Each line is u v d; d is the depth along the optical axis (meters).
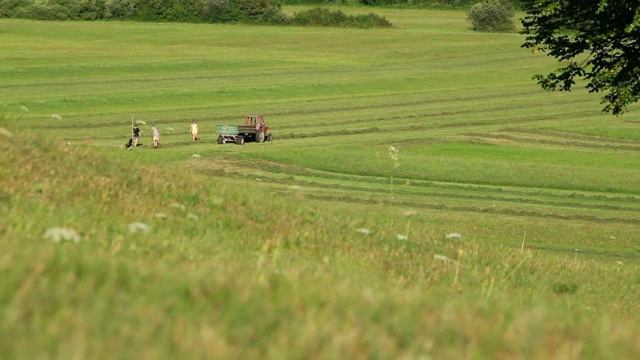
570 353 27.19
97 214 54.06
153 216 58.62
